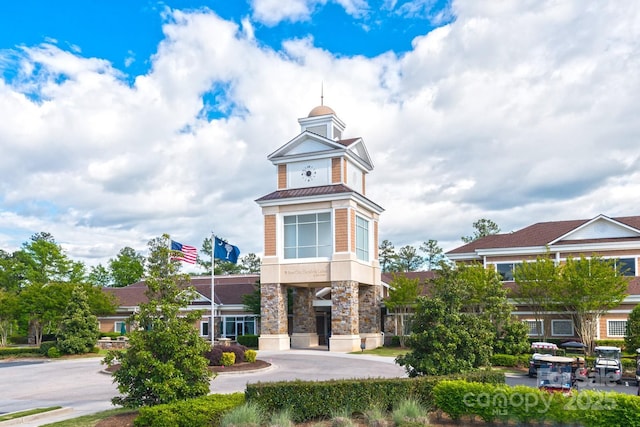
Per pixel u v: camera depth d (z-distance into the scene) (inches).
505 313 1331.2
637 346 1282.0
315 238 1722.4
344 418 571.8
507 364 1256.8
